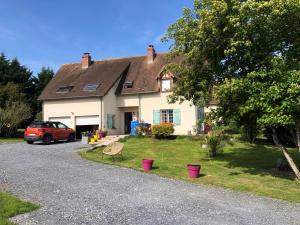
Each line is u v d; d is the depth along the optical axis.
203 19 14.55
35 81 55.44
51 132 27.97
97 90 33.12
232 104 14.59
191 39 15.70
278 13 13.40
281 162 16.88
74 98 33.62
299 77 12.85
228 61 15.27
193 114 31.16
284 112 12.98
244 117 14.90
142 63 36.91
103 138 28.94
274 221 9.02
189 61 16.36
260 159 19.58
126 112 35.00
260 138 27.78
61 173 14.58
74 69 39.09
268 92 13.05
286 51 14.77
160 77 32.34
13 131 36.62
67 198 10.64
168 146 24.05
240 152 21.84
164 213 9.39
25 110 37.50
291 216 9.58
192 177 14.65
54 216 8.87
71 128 31.36
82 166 16.45
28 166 16.25
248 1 13.97
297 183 14.05
